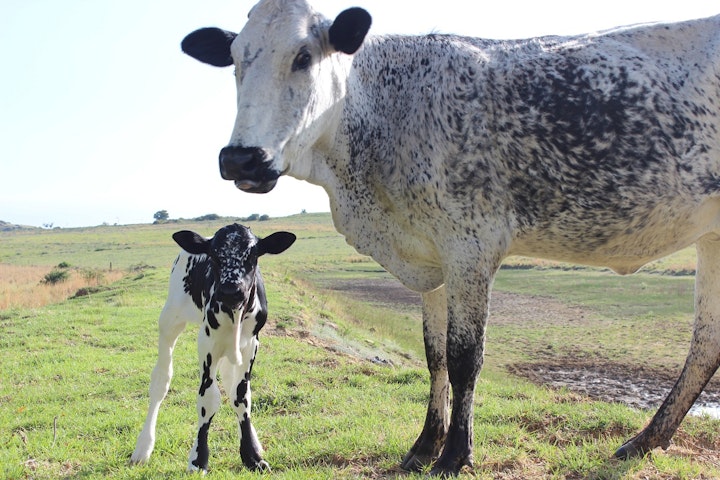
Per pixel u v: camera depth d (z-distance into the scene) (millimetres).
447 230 5355
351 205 5762
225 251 5992
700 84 5266
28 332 14898
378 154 5562
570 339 20531
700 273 5996
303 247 68188
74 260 59938
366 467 5789
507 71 5328
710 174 5281
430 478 5117
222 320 5938
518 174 5262
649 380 14875
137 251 68938
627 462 5559
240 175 4727
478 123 5246
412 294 32375
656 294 29188
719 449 6766
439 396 5777
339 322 18484
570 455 5828
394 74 5574
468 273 5328
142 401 9172
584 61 5324
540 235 5477
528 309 27062
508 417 7242
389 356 15180
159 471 6070
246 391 6254
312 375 10297
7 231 170500
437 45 5551
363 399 8758
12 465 6363
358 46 5012
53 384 10422
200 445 6059
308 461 6102
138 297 20922
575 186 5250
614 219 5336
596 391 13812
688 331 20859
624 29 5582
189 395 9297
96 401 9211
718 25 5453
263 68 4902
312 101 5020
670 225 5445
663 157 5199
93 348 13227
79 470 6355
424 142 5332
